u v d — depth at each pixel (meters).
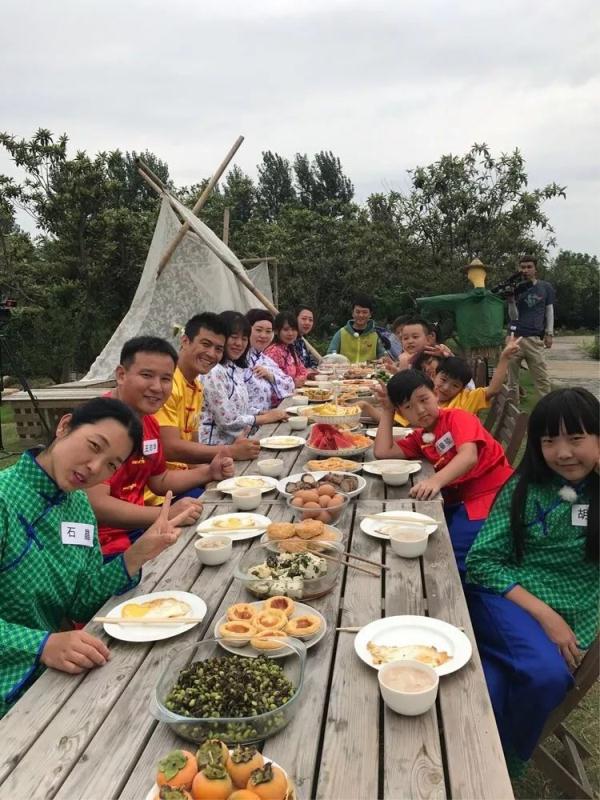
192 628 1.78
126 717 1.42
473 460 2.89
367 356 8.77
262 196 25.89
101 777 1.25
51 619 2.04
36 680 1.63
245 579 1.95
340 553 2.09
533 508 2.21
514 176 13.19
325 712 1.42
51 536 1.96
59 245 14.18
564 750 2.48
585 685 2.03
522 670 2.01
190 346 3.89
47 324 12.32
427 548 2.22
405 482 2.95
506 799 1.15
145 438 3.09
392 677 1.45
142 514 2.74
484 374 7.28
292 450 3.71
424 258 14.27
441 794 1.16
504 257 13.31
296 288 15.79
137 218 15.05
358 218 15.88
